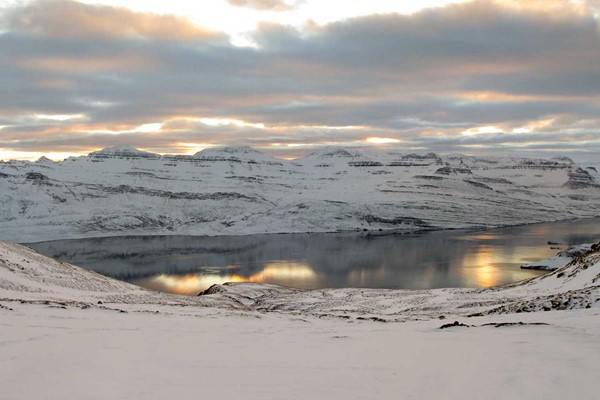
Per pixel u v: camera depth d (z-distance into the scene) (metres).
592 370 9.77
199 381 9.27
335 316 26.98
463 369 10.27
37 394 8.23
